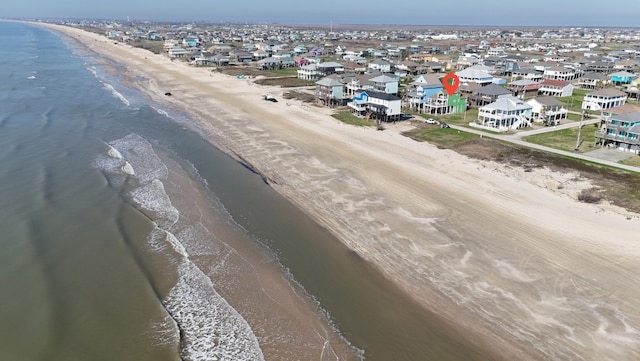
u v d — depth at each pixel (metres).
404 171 53.28
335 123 76.50
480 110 74.06
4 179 47.03
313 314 28.09
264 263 33.69
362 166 55.06
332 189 48.06
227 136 68.19
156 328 26.20
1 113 75.56
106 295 29.05
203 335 25.83
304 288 30.80
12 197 42.88
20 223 37.84
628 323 27.47
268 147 62.81
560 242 36.75
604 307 28.88
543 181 49.22
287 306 28.77
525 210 42.53
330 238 37.72
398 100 77.19
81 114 78.62
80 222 38.62
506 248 35.94
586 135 68.12
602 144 62.03
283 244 36.62
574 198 44.84
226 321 27.03
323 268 33.25
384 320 27.73
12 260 32.44
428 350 25.33
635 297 29.89
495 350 25.41
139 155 57.28
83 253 33.84
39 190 44.69
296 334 26.22
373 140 66.25
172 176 50.62
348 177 51.44
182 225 39.06
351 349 25.22
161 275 31.53
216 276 31.69
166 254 34.31
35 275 30.80
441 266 33.50
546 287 30.91
